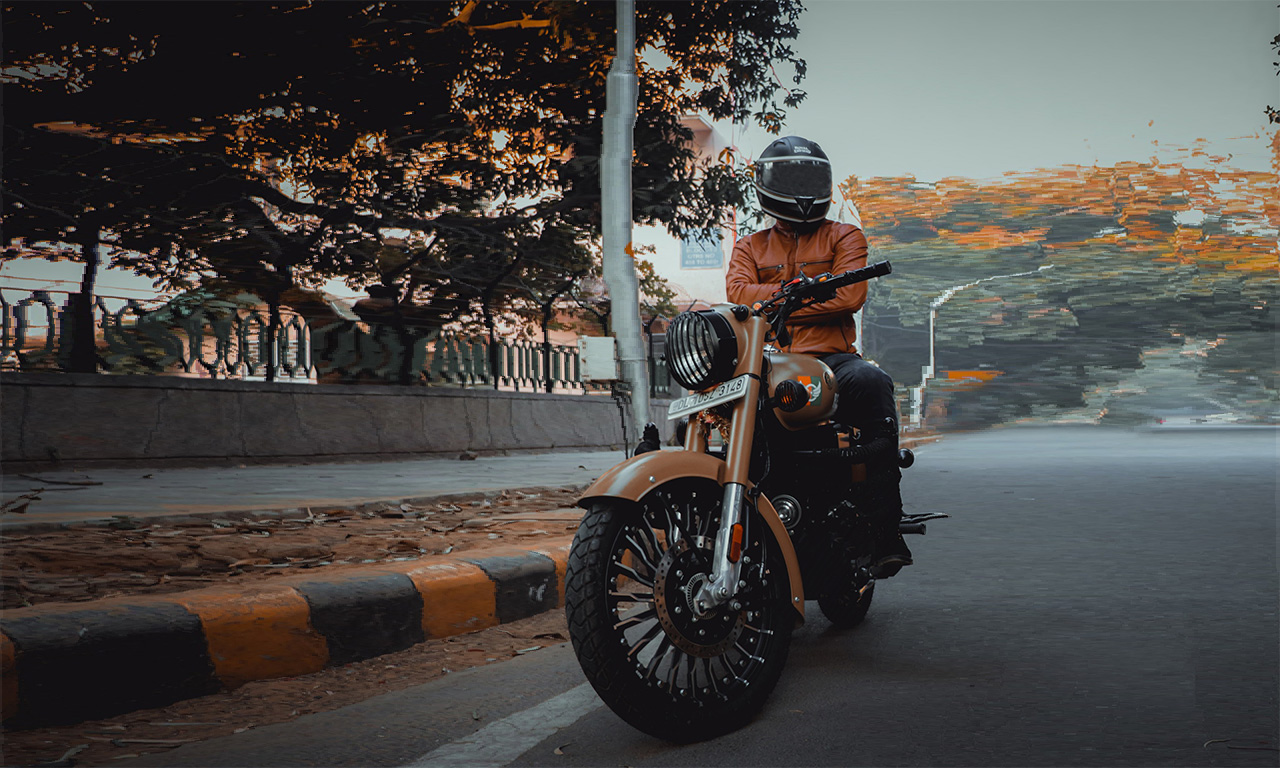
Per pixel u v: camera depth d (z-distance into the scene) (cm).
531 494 788
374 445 1184
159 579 417
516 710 328
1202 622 450
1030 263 4684
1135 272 4584
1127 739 296
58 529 520
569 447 1538
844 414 396
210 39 1153
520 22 1366
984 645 413
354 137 1352
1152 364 4938
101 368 958
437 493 733
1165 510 893
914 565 612
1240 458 1667
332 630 382
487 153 1497
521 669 380
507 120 1487
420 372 1316
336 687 356
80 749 287
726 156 1552
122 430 941
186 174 1225
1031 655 396
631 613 465
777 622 322
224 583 411
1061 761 278
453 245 1478
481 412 1370
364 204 1390
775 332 356
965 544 697
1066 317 4769
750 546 322
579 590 287
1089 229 4631
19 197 1145
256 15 1155
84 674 312
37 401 888
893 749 288
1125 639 420
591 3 1336
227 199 1273
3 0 1086
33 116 1161
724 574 297
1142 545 682
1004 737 298
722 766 276
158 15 1126
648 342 1755
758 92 1559
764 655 318
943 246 4597
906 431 3266
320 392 1146
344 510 642
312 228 1390
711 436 344
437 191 1443
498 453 1374
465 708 330
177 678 334
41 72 1182
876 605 497
